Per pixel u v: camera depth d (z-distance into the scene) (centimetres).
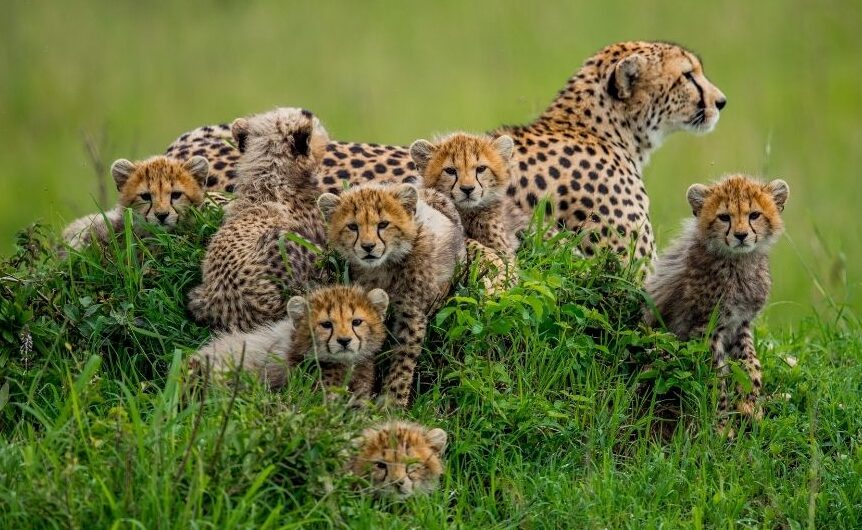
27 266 1188
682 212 2059
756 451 1093
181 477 884
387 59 3131
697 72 1465
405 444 980
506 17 3409
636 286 1198
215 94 2958
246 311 1110
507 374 1105
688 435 1106
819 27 3375
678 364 1135
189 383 1030
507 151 1245
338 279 1107
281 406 973
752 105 2855
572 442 1080
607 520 980
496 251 1210
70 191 2505
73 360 1098
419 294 1095
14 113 2833
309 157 1238
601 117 1448
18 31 3198
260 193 1207
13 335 1091
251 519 881
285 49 3209
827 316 1512
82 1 3406
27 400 1066
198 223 1214
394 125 2719
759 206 1135
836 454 1136
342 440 944
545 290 1102
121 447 917
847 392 1209
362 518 923
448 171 1214
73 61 3081
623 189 1397
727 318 1160
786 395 1198
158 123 2780
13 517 873
